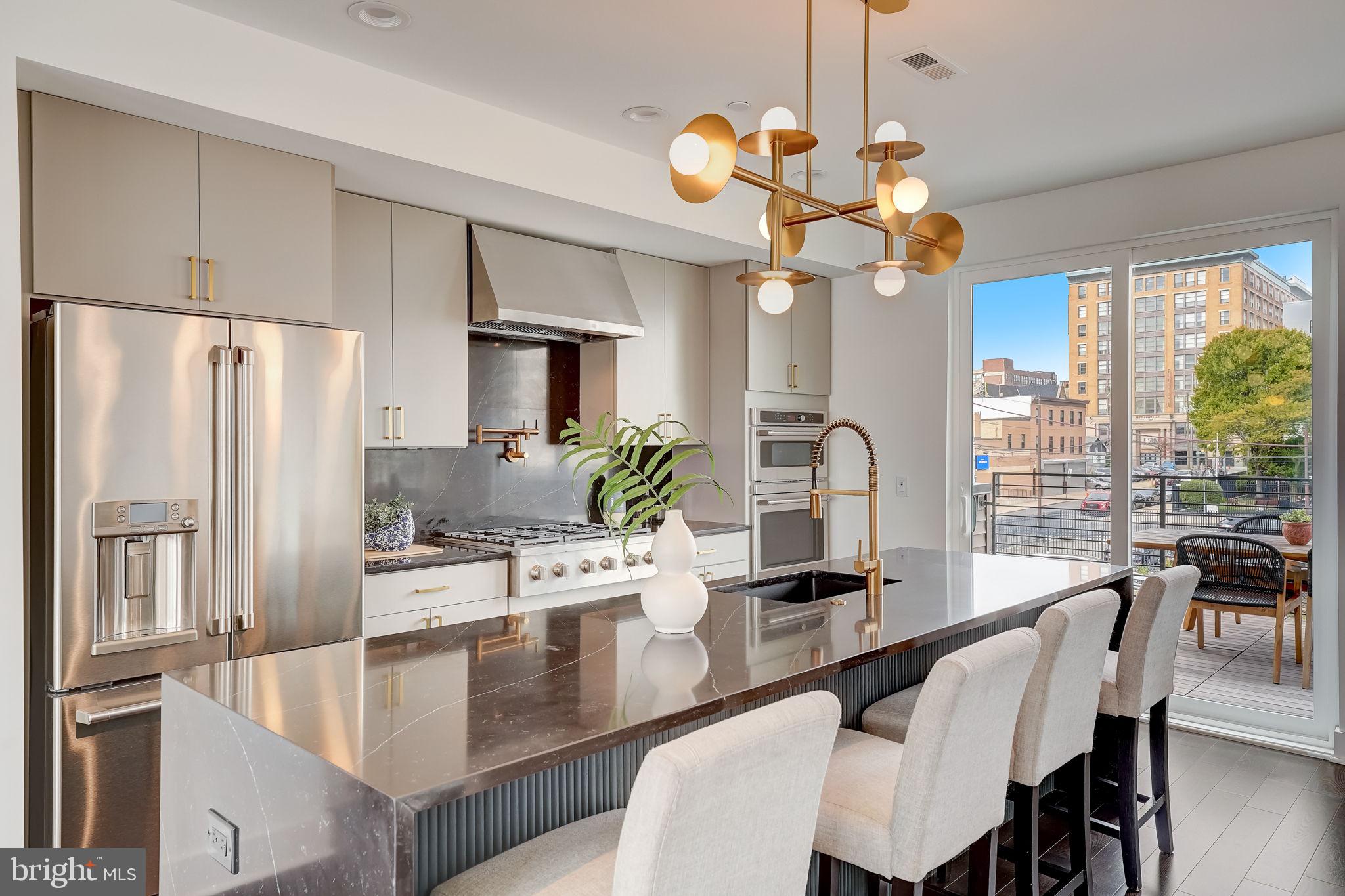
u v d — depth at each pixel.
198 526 2.52
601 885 1.31
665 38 2.68
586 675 1.68
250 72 2.58
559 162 3.43
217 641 2.57
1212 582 3.99
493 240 3.83
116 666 2.38
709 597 2.56
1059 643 2.01
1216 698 3.97
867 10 2.39
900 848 1.60
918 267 2.37
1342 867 2.68
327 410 2.84
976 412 4.73
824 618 2.24
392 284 3.47
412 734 1.34
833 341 5.30
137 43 2.36
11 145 2.16
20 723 2.20
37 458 2.43
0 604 2.17
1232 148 3.71
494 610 3.60
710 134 1.84
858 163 3.86
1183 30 2.63
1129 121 3.38
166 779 1.66
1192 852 2.79
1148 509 4.16
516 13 2.52
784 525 4.96
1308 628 3.71
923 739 1.57
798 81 2.99
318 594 2.81
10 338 2.17
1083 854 2.30
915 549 3.67
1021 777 2.06
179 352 2.49
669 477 4.82
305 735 1.33
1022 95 3.11
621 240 4.16
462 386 3.72
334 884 1.20
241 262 2.74
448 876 1.50
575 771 1.72
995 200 4.52
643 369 4.49
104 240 2.46
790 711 1.23
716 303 4.84
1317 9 2.50
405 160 2.97
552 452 4.51
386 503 3.84
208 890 1.51
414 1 2.45
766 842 1.22
